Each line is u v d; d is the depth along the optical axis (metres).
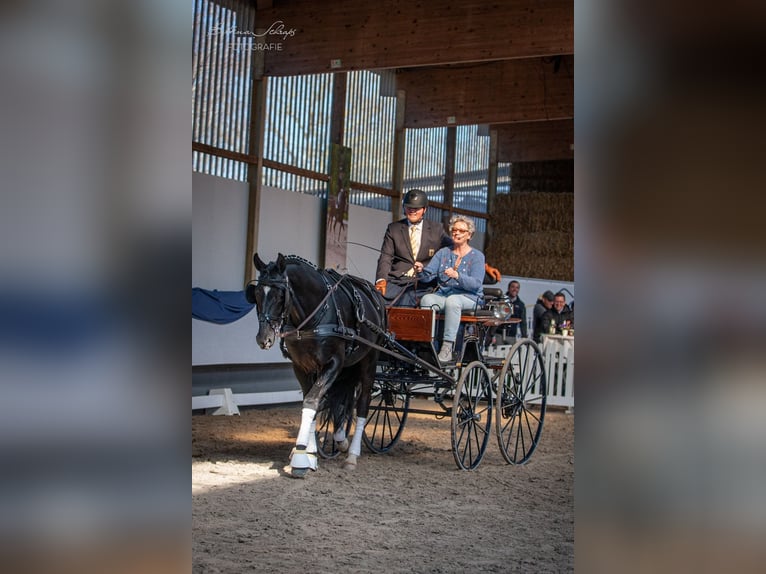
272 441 8.77
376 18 10.80
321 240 13.32
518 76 14.29
